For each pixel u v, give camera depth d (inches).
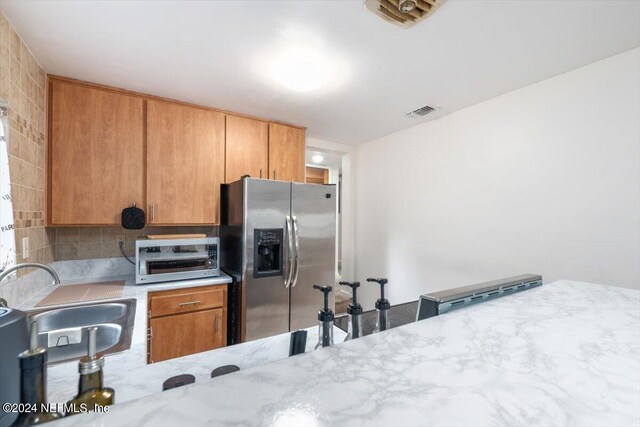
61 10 51.5
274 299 87.7
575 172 72.2
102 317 61.3
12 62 54.8
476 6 51.1
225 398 16.3
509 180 85.5
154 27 56.7
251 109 98.0
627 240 64.2
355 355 22.1
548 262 76.9
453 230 101.7
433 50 64.6
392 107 96.7
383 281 33.7
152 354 75.2
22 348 23.4
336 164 209.2
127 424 13.9
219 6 51.1
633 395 17.8
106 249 90.2
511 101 85.0
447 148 104.0
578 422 15.4
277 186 88.7
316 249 95.5
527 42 61.7
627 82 64.6
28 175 62.1
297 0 49.7
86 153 77.2
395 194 126.3
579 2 50.3
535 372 20.2
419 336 25.9
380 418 15.0
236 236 88.2
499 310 33.6
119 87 81.4
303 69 71.8
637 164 63.2
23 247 59.5
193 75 75.4
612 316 31.9
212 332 83.5
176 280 82.8
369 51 64.9
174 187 88.9
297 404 15.9
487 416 15.5
